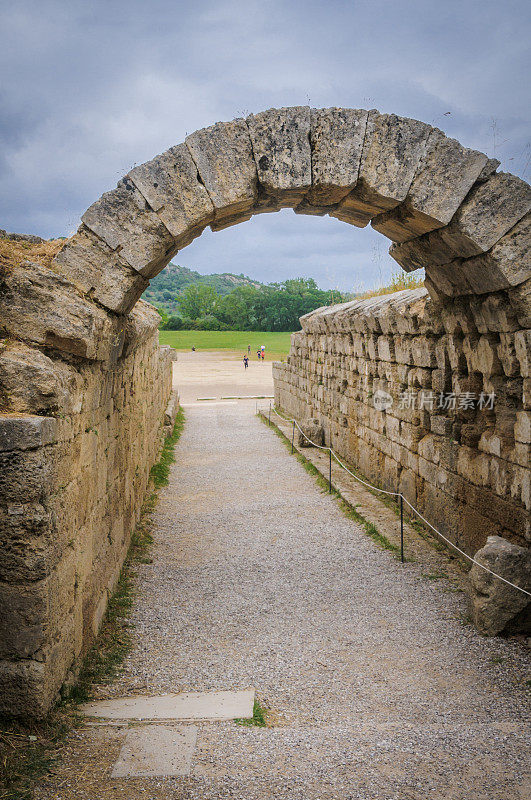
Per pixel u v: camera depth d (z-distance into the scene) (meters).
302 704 5.75
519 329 7.66
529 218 7.21
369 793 4.11
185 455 18.81
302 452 18.23
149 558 10.02
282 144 7.29
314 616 7.86
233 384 40.00
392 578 9.10
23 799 4.01
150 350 14.35
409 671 6.44
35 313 5.86
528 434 7.52
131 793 4.09
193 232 7.63
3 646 4.85
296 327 109.81
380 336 13.59
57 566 5.21
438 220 7.34
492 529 8.66
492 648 6.94
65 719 5.06
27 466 4.78
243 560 9.95
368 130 7.35
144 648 6.92
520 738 4.90
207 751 4.63
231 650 6.91
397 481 12.79
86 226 7.00
